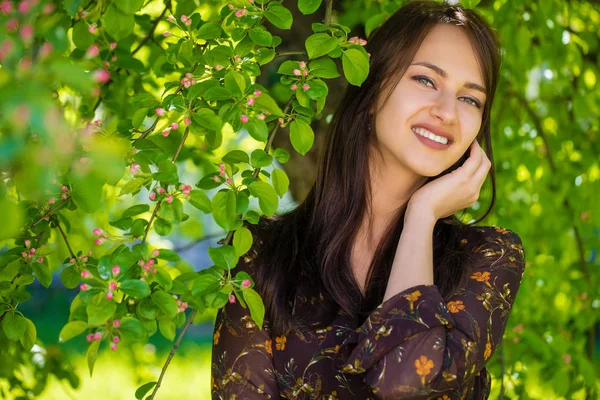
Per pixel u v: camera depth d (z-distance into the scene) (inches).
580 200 155.8
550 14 139.9
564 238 159.5
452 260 76.2
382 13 102.3
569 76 161.5
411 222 74.5
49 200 70.5
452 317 71.1
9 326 73.0
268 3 72.9
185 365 338.0
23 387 127.8
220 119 66.4
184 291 64.8
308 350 74.9
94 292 59.6
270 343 76.3
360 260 80.7
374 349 66.8
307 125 71.0
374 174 80.4
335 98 130.3
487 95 78.5
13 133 39.3
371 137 79.9
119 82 111.8
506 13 133.9
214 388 77.0
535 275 150.7
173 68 106.7
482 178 78.3
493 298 74.1
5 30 46.8
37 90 39.4
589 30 156.4
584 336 154.1
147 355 167.3
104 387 267.7
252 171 69.8
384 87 77.0
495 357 138.6
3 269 75.7
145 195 177.0
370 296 77.7
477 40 77.4
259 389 74.7
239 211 66.5
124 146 63.7
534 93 171.3
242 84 66.0
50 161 40.0
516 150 155.2
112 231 148.5
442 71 75.5
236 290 66.7
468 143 76.5
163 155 65.7
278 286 77.2
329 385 73.7
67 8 65.2
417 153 75.3
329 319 75.9
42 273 75.3
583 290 148.9
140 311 62.6
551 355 132.6
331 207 80.5
